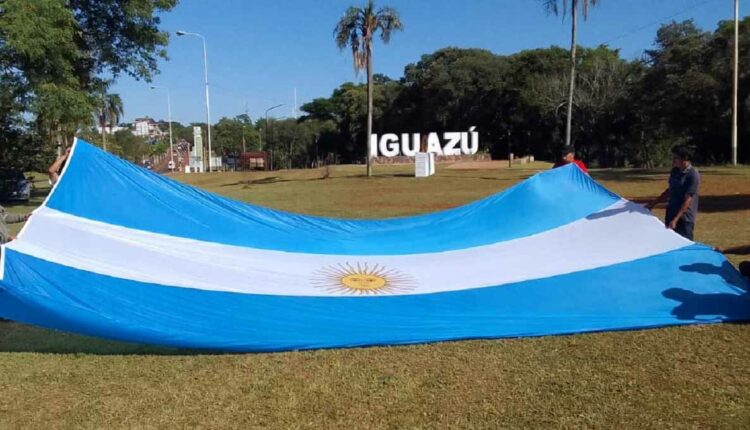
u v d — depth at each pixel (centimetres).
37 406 424
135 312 520
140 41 2322
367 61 3375
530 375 462
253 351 516
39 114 1900
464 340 538
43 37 1805
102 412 414
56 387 456
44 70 1884
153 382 462
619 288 617
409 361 494
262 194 2425
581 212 791
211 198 791
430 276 673
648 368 469
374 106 7556
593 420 390
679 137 4684
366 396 432
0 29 1753
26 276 509
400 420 396
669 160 5191
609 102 5228
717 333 539
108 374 479
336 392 439
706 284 619
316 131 8738
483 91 6488
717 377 449
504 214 827
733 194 1802
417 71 7212
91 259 580
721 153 4525
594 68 5444
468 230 816
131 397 437
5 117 2173
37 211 617
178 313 534
